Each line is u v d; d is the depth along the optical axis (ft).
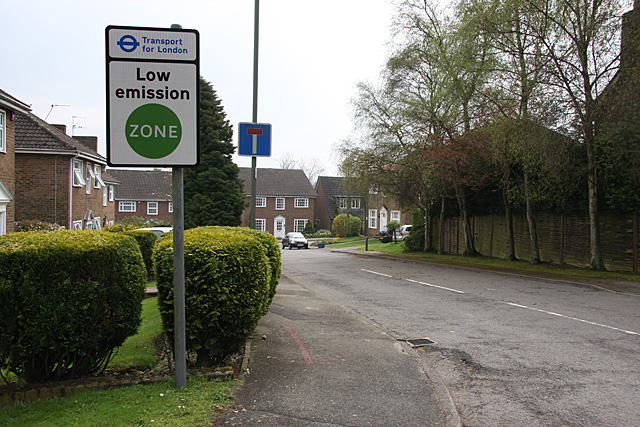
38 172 71.72
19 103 50.29
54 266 14.38
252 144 37.70
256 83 41.86
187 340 17.01
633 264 56.34
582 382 18.58
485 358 22.06
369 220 205.16
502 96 62.18
